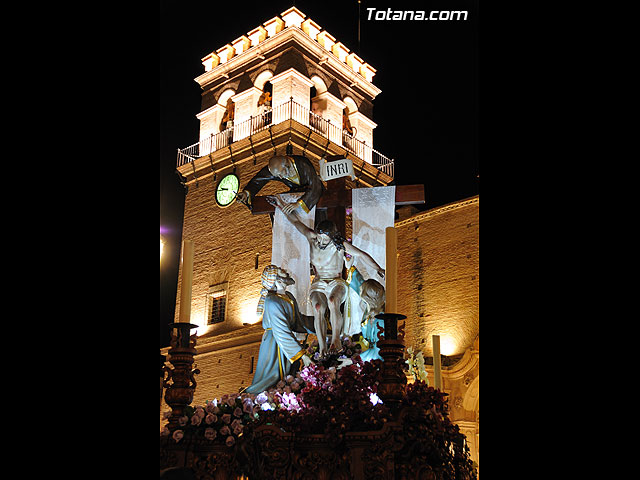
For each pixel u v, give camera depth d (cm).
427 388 522
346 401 500
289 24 3016
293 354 664
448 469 505
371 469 461
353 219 811
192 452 492
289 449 481
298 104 2850
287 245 816
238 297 2867
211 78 3188
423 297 2377
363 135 3064
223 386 2762
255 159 2902
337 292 724
